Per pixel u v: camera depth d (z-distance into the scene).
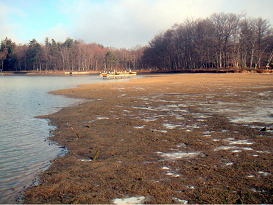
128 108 13.55
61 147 7.00
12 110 13.45
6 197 4.27
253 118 10.27
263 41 75.19
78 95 20.39
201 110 12.48
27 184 4.75
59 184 4.64
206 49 83.56
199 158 5.82
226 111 12.05
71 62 130.00
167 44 105.12
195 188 4.32
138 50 145.38
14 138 8.02
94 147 6.88
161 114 11.66
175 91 22.22
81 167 5.45
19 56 127.00
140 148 6.69
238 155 5.96
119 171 5.15
